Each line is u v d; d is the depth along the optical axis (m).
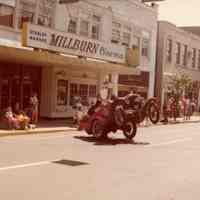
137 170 11.41
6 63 23.42
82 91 28.66
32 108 21.42
